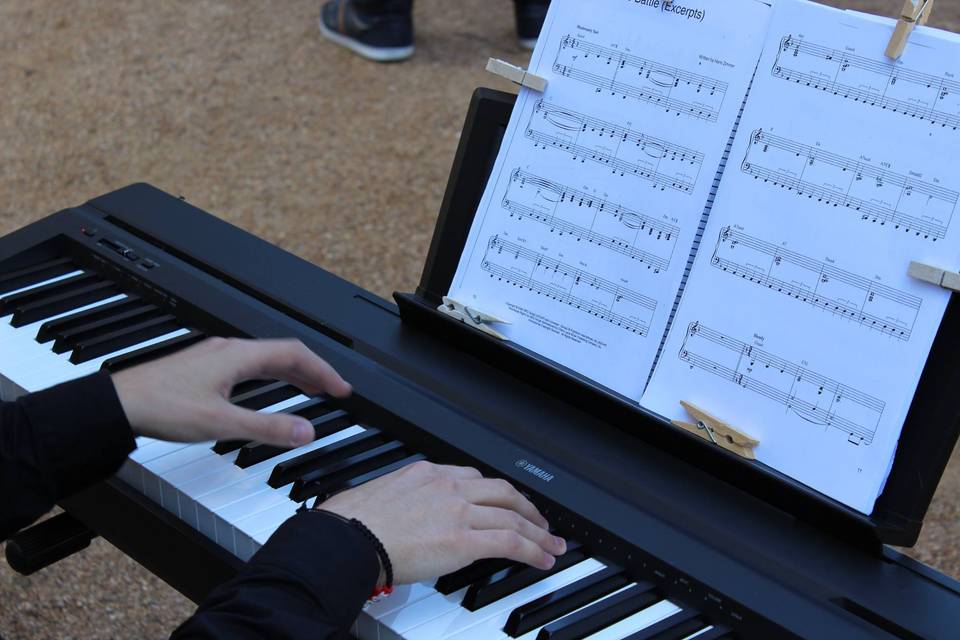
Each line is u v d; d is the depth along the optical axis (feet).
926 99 3.95
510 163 4.89
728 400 4.33
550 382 4.85
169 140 14.30
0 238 6.03
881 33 4.04
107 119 14.74
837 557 4.15
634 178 4.60
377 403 4.84
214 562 4.37
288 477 4.50
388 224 12.80
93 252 5.88
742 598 3.97
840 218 4.11
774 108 4.25
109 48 16.51
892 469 4.06
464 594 4.07
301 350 4.46
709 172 4.43
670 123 4.52
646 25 4.59
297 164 13.85
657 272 4.54
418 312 5.19
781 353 4.22
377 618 3.92
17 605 8.25
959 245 3.86
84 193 13.17
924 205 3.94
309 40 16.85
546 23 4.82
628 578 4.23
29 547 5.29
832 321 4.11
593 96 4.70
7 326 5.45
